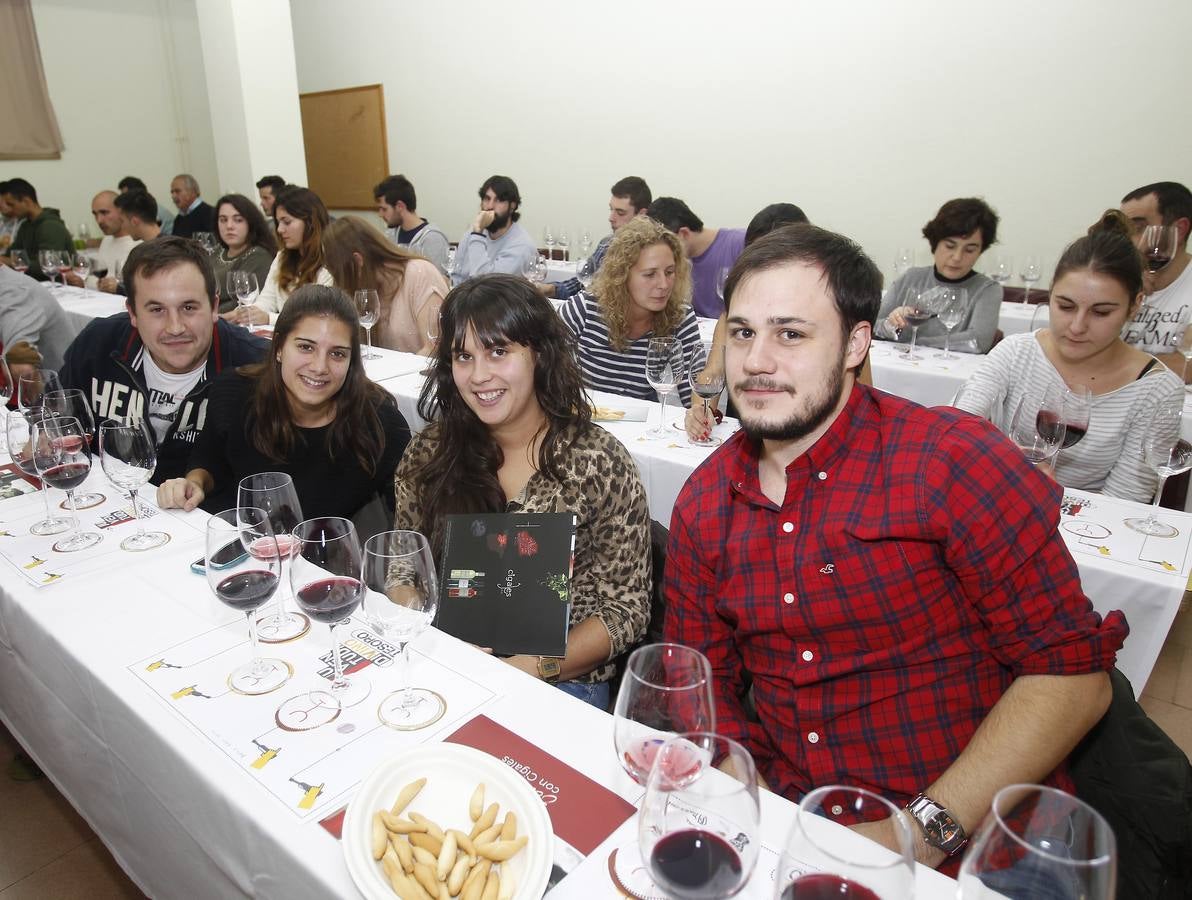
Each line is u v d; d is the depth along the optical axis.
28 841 1.72
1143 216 3.33
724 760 0.79
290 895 0.81
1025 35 4.36
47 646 1.18
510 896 0.71
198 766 0.90
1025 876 0.54
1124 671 1.54
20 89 7.02
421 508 1.56
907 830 0.61
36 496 1.72
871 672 1.10
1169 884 0.95
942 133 4.74
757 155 5.51
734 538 1.16
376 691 1.04
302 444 1.88
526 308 1.36
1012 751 0.97
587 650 1.35
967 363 3.15
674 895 0.63
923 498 1.02
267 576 1.05
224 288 4.56
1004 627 1.02
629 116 6.09
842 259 1.00
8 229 6.46
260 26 6.18
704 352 3.15
